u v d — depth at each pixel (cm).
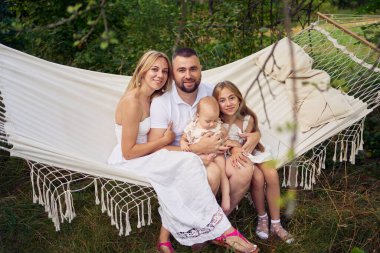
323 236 313
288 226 323
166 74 298
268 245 307
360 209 333
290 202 167
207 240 280
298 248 305
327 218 324
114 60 493
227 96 298
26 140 276
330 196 351
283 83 366
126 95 297
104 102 353
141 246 312
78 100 346
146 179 285
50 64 348
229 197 291
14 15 542
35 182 376
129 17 521
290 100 354
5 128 307
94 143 338
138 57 489
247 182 291
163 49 489
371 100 341
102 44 147
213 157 289
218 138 287
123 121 292
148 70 293
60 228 325
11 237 320
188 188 276
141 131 299
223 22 488
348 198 345
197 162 278
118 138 313
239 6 483
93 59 500
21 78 336
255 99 368
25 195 361
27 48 526
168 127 300
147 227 326
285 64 363
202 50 487
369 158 400
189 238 280
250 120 305
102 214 337
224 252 295
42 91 338
